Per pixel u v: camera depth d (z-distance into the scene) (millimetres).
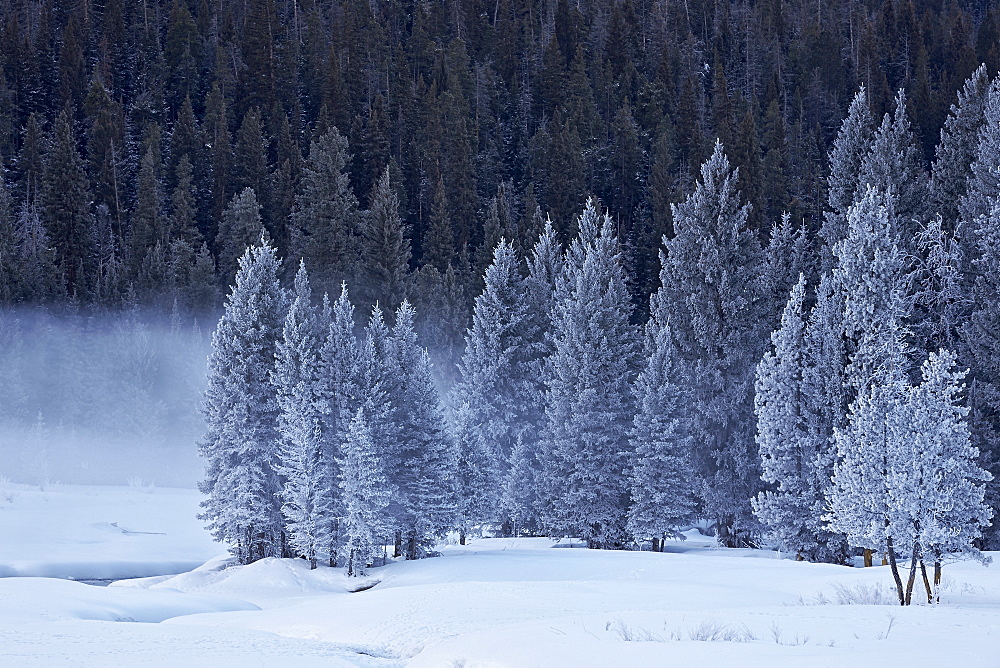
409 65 163000
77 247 104750
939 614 18078
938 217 52000
